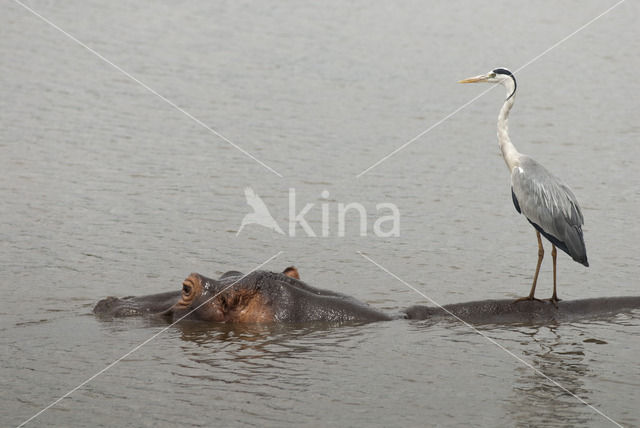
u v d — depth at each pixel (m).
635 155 20.91
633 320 11.91
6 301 12.37
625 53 30.91
